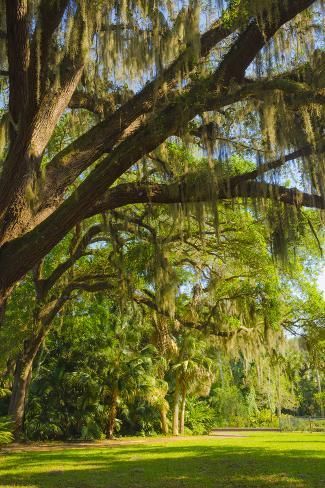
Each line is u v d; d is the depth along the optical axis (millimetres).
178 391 27562
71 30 7672
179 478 10016
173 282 11445
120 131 8562
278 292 15836
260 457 14250
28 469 11836
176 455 15414
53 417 24938
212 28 8352
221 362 22594
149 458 14484
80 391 25656
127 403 26719
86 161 8547
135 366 25484
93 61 9242
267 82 7410
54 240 7684
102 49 8578
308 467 11672
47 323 18781
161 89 8312
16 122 8039
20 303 18906
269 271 15180
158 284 11414
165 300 11422
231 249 15055
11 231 7957
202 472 10945
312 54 7781
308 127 7531
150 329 25672
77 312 21781
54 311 18438
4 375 25578
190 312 17953
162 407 26922
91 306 21828
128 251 14070
